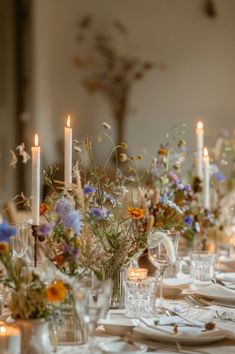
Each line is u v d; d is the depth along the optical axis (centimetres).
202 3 742
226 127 744
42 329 162
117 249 212
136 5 736
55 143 731
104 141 725
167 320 196
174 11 740
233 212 381
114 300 214
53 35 731
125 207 255
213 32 744
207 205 307
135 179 245
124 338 176
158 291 232
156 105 738
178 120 741
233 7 743
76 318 173
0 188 757
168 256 220
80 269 205
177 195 268
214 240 345
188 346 174
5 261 168
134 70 736
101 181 225
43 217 220
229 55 745
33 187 210
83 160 219
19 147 219
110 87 732
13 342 161
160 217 253
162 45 740
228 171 414
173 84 741
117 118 731
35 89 737
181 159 297
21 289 163
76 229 181
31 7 736
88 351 163
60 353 167
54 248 201
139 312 204
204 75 744
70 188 210
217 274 273
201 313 213
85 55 733
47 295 162
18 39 754
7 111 757
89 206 209
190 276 266
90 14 731
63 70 734
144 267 261
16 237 208
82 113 733
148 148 736
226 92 745
